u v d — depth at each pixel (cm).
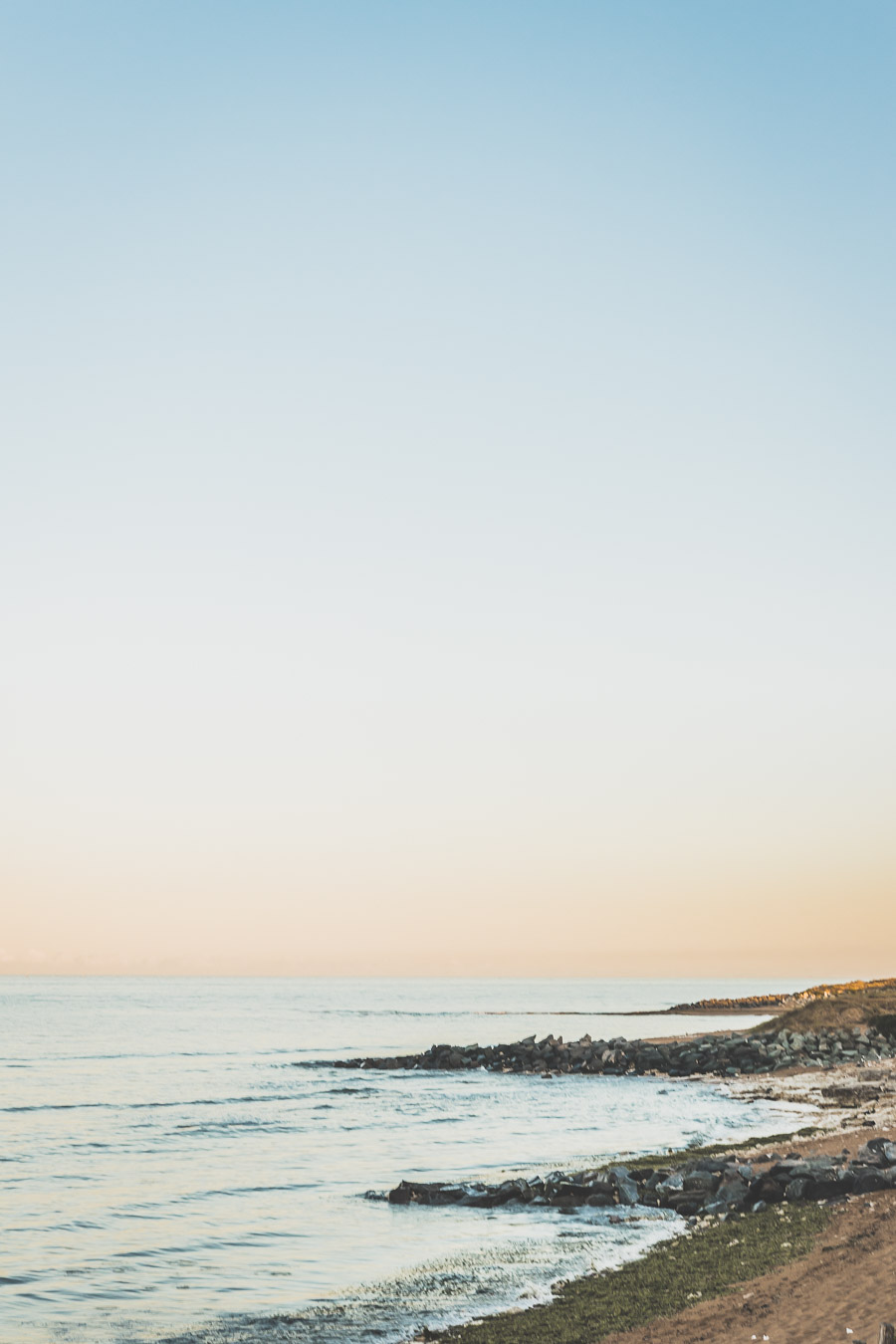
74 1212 3197
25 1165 4081
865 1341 1564
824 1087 6366
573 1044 9206
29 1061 9031
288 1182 3694
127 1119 5484
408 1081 7700
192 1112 5788
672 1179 3117
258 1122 5375
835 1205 2623
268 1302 2231
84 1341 1986
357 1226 2967
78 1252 2698
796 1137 4075
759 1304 1866
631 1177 3284
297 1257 2619
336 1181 3706
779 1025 9181
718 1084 7056
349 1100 6431
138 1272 2502
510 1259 2491
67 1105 6078
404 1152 4366
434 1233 2833
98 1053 9956
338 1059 9506
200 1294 2309
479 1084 7488
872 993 9931
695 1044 8669
